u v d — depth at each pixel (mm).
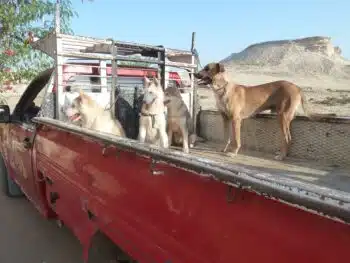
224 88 4633
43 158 3732
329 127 3541
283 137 4031
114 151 2293
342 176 2896
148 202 1930
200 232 1566
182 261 1663
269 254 1252
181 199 1681
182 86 5730
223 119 4766
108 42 4727
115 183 2266
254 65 53781
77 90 4602
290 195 1156
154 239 1869
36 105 5887
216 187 1498
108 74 5016
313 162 3600
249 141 4527
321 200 1077
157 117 4660
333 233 1071
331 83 38250
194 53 5742
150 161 1907
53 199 3510
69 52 4445
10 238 4500
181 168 1651
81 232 2842
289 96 4195
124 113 5047
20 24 7820
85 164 2699
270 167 3326
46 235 4602
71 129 2881
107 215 2350
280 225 1226
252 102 4520
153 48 5219
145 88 4645
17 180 5219
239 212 1378
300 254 1154
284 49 58312
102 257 2535
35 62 8391
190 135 4953
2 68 8172
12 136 5121
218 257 1473
